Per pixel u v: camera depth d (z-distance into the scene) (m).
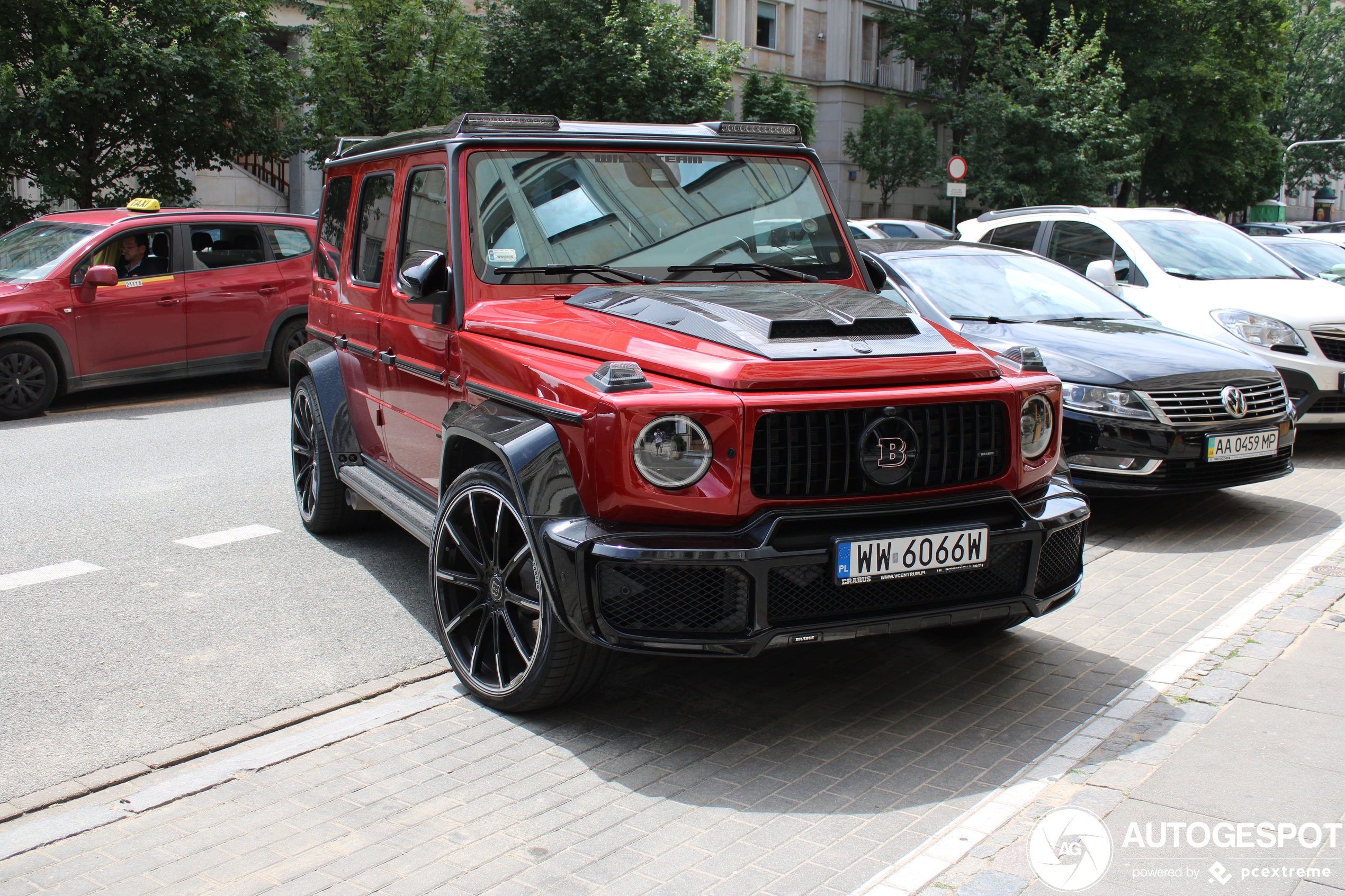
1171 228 9.34
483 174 4.39
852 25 44.06
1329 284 9.03
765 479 3.26
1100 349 6.39
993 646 4.47
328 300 6.03
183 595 5.21
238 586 5.35
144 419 10.33
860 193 44.41
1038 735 3.62
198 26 15.16
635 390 3.30
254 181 24.41
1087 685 4.04
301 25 21.59
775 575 3.26
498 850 2.95
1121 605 4.99
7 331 10.17
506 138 4.48
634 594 3.26
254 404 11.27
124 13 14.66
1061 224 9.62
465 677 3.96
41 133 14.17
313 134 18.95
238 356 11.83
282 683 4.18
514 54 25.45
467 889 2.76
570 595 3.31
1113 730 3.59
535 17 25.61
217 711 3.92
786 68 42.62
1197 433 6.05
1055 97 33.97
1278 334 8.12
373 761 3.50
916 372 3.47
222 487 7.46
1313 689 3.86
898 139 39.28
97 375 10.82
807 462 3.29
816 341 3.51
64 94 13.75
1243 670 4.06
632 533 3.26
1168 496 7.20
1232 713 3.68
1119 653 4.37
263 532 6.34
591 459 3.31
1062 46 36.38
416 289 4.20
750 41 41.09
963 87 40.81
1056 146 34.12
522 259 4.31
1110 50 38.84
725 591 3.25
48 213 15.03
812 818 3.10
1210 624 4.70
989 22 39.09
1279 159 45.84
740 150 4.85
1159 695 3.88
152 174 15.70
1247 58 40.94
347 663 4.38
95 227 11.09
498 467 3.78
